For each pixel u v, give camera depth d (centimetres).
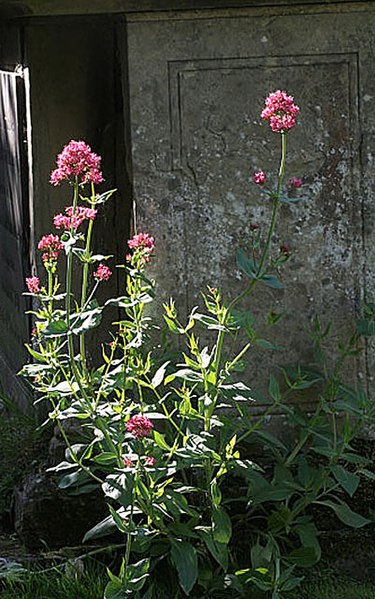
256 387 489
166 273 484
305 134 480
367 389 492
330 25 476
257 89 477
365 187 484
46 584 443
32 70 539
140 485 417
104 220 550
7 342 646
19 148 560
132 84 474
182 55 474
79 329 417
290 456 459
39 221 550
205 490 445
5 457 532
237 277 485
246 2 468
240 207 482
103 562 467
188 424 443
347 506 451
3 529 513
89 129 548
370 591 450
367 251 488
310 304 489
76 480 434
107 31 543
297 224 484
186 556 425
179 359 483
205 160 479
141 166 478
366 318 483
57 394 434
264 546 467
